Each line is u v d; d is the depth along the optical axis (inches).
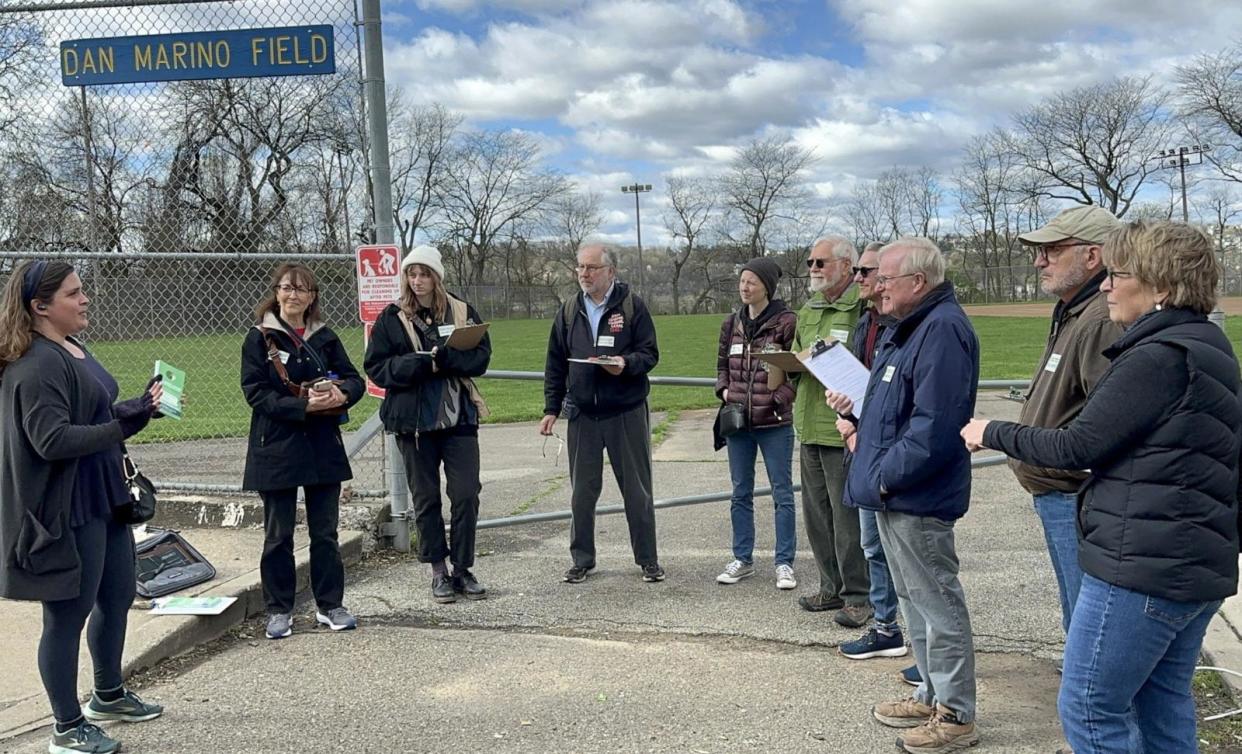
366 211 227.6
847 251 180.9
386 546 234.5
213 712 141.3
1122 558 88.1
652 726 134.9
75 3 225.1
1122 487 89.0
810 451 181.0
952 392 118.8
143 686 151.9
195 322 264.4
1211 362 85.6
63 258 223.0
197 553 193.3
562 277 3009.4
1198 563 85.9
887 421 125.8
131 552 137.6
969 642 125.0
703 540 245.6
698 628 177.8
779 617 183.3
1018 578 201.0
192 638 168.7
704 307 2817.4
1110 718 91.8
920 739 124.5
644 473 207.6
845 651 161.5
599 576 214.1
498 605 193.9
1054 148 2431.1
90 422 124.2
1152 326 88.7
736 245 2997.0
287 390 171.6
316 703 144.4
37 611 180.2
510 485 324.2
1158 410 85.5
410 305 192.5
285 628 175.2
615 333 204.2
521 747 129.0
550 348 215.0
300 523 235.0
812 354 153.6
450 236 2851.9
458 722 137.1
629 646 168.6
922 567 124.6
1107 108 2337.6
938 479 123.0
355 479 288.5
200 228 263.3
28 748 128.8
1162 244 88.2
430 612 189.9
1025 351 941.2
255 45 223.1
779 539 203.2
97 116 242.4
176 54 224.8
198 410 506.0
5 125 245.1
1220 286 89.5
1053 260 121.5
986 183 2623.0
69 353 125.6
